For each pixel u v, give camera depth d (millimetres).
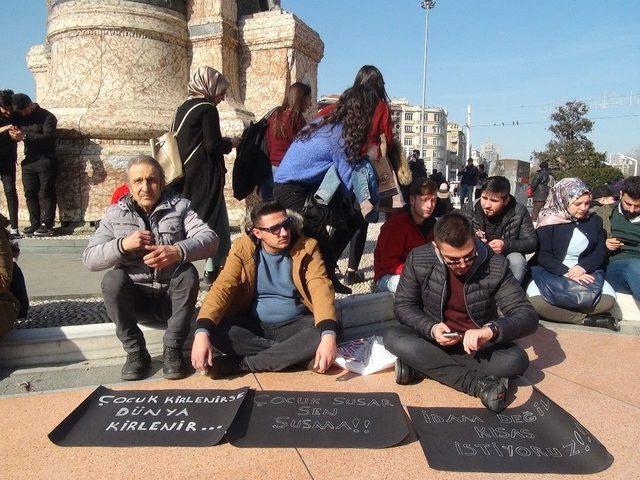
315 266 3260
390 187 4066
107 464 2176
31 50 10641
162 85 7523
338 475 2113
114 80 7281
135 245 2994
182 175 4293
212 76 4492
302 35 8086
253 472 2125
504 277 3100
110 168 6953
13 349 3180
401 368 2998
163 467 2154
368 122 3695
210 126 4371
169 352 3088
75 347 3277
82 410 2600
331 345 2994
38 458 2225
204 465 2172
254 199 7562
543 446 2332
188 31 7750
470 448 2305
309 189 3914
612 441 2422
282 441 2346
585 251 4344
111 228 3201
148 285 3201
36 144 6625
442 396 2871
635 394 2943
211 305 3080
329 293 3195
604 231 4414
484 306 3133
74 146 7051
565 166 42969
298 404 2678
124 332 3072
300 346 3109
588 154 41656
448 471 2143
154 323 3449
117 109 7086
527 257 6793
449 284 3131
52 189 6805
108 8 7195
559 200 4441
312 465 2176
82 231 6988
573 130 43594
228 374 3137
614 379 3160
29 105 6480
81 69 7312
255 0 8633
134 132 7008
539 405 2666
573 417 2492
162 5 7516
